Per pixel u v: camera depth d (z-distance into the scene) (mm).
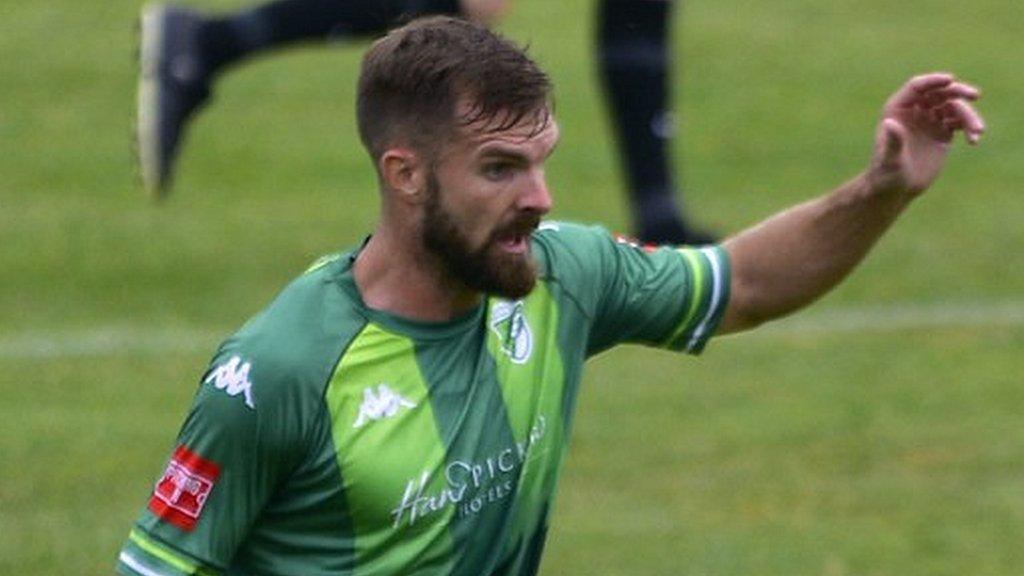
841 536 27422
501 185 13672
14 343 35625
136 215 43812
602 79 31859
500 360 14398
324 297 14078
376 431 13945
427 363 14109
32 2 58438
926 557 26688
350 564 14133
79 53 54625
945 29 58531
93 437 30641
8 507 27797
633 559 26438
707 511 28297
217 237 42438
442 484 14094
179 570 14031
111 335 36250
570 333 14859
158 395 32875
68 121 50250
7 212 43812
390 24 29344
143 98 30562
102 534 26828
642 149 31875
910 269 40344
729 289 15625
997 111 51969
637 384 33531
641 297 15422
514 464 14406
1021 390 33312
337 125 50531
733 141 50469
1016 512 28234
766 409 32375
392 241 14047
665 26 31812
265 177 46938
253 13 30406
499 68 13594
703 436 31172
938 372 34250
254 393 13797
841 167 48875
